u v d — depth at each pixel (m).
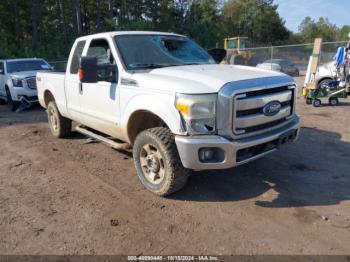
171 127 4.06
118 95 4.88
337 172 5.23
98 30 54.72
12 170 5.65
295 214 4.03
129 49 5.12
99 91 5.30
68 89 6.25
